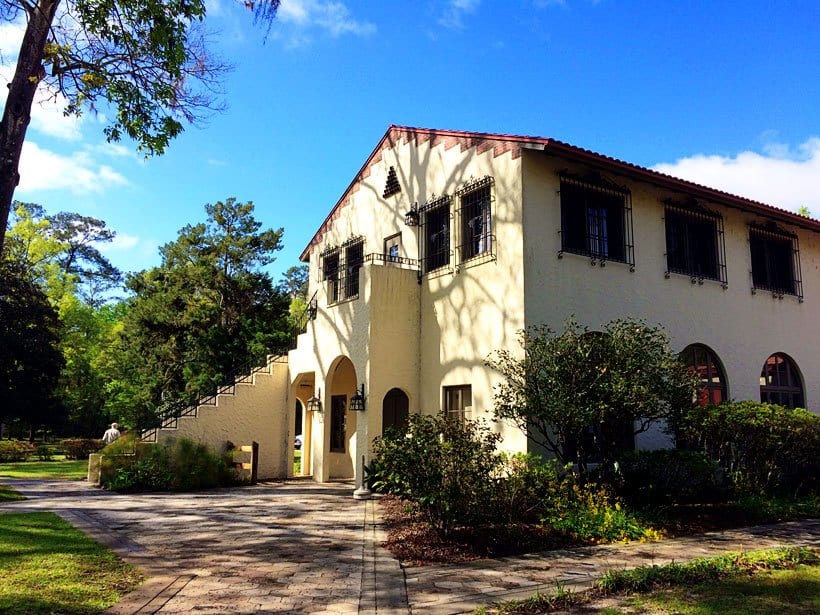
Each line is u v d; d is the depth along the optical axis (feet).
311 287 63.72
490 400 39.22
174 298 91.30
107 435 60.70
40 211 172.04
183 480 46.11
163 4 29.71
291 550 24.95
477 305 41.27
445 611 17.66
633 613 17.33
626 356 31.27
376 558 23.67
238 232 98.99
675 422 34.91
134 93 31.48
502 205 39.96
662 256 45.03
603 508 30.07
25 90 23.77
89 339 134.00
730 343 47.98
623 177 43.11
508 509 28.14
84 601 17.40
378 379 44.09
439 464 26.30
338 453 57.77
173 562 22.66
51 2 24.98
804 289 54.90
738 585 20.11
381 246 52.90
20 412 94.73
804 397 52.75
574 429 31.14
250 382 55.93
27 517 31.09
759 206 49.24
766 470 37.96
